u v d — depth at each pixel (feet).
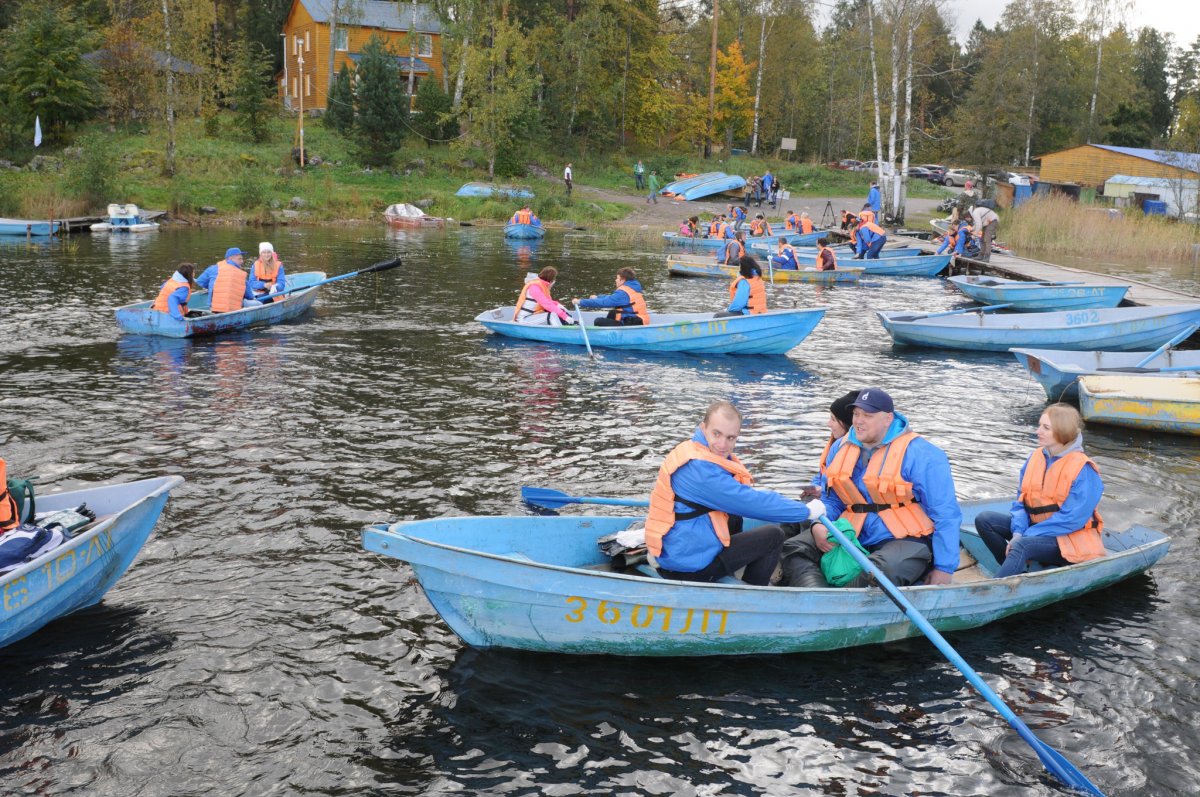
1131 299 52.80
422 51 160.66
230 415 29.30
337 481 23.57
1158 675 15.35
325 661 15.30
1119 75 203.51
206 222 101.50
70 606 16.14
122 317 41.78
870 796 12.31
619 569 16.96
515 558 14.57
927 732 13.75
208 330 42.37
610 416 30.60
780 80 193.57
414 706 14.12
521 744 13.25
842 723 13.92
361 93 127.85
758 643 15.46
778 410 31.86
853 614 15.55
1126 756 13.21
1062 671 15.44
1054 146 200.44
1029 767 12.98
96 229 91.30
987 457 27.22
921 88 218.59
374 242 89.66
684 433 28.86
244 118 131.75
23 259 68.85
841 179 162.09
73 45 120.98
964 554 19.26
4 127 116.98
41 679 14.61
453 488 23.31
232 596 17.39
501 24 134.72
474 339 43.50
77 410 29.43
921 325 43.06
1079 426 17.30
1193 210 109.70
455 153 139.33
